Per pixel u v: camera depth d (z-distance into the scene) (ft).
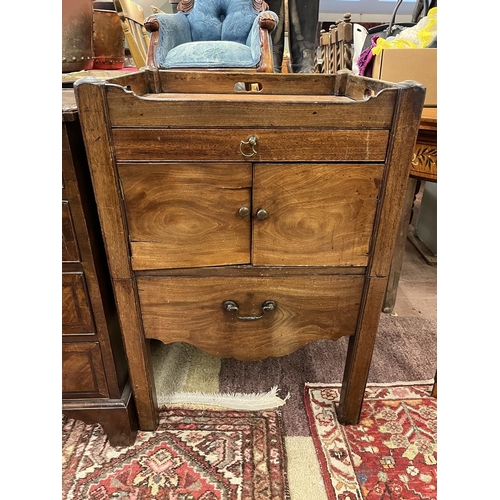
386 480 2.55
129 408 2.74
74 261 2.31
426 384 3.41
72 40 3.63
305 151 2.10
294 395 3.29
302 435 2.89
